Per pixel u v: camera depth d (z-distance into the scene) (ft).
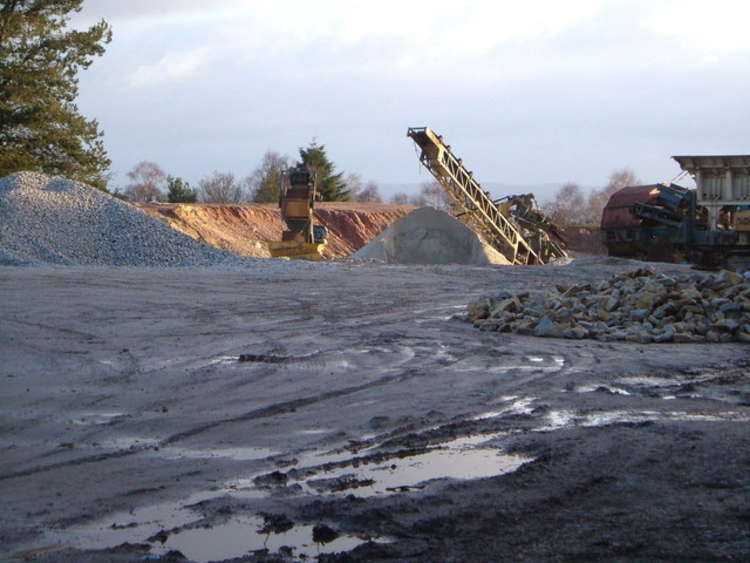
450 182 127.75
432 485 20.35
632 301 52.75
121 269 89.15
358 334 48.88
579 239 259.80
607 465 21.66
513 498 19.13
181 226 164.14
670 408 29.50
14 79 143.33
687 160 121.60
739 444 23.50
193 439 25.22
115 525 17.88
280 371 36.73
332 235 205.26
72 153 149.07
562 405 30.04
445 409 29.48
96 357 39.14
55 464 22.45
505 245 136.36
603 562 15.29
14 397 30.60
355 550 16.11
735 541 16.05
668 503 18.47
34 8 146.61
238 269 95.81
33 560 15.88
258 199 303.48
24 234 100.68
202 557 16.10
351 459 22.98
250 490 20.24
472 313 55.98
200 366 37.63
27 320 50.19
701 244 122.93
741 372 38.01
